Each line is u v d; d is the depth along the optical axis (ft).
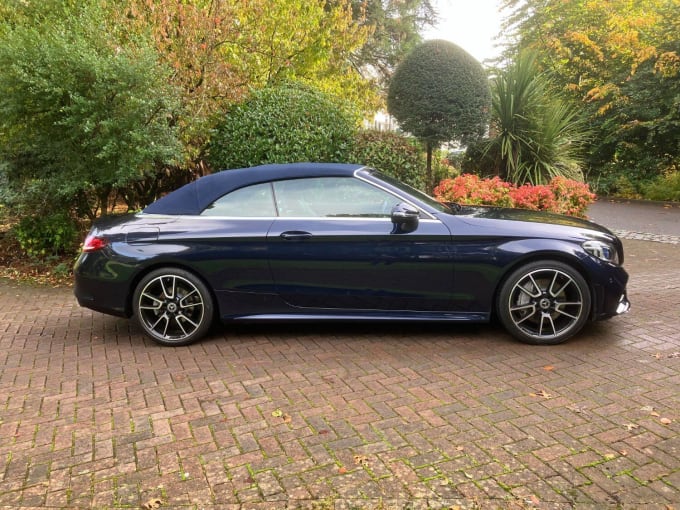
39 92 20.17
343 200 14.24
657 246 27.68
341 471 8.48
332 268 13.96
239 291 14.29
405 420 10.03
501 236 13.47
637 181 49.24
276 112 25.38
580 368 12.15
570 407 10.33
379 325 15.62
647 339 13.85
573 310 13.52
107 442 9.58
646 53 46.47
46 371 13.01
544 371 12.05
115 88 20.10
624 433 9.33
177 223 14.46
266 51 33.24
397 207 13.71
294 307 14.37
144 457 9.06
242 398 11.18
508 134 34.40
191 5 27.07
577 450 8.86
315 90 29.60
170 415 10.53
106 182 22.30
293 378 12.10
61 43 19.95
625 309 14.01
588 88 54.39
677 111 45.42
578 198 27.09
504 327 14.25
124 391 11.71
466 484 8.05
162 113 21.86
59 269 23.47
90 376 12.62
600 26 57.00
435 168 36.63
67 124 20.36
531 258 13.53
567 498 7.67
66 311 18.38
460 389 11.26
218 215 14.47
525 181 33.58
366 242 13.76
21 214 24.59
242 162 25.02
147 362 13.42
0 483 8.44
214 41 26.68
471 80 30.86
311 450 9.11
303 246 13.93
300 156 24.94
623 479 8.06
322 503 7.73
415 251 13.67
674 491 7.75
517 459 8.66
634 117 49.19
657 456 8.62
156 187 28.81
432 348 13.69
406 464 8.61
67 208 25.18
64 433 9.94
